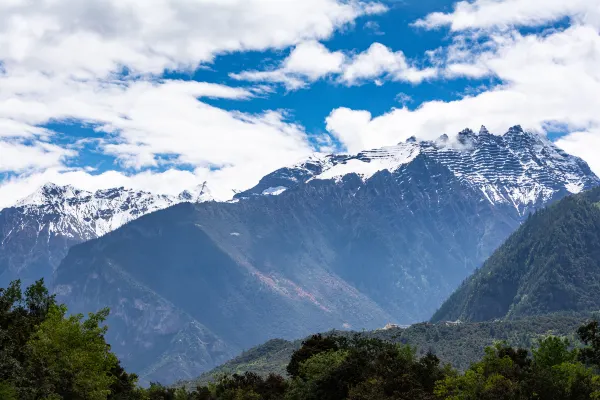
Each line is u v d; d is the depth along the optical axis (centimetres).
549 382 13638
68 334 13225
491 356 15388
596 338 14500
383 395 14750
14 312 13688
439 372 16338
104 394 13550
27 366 11912
